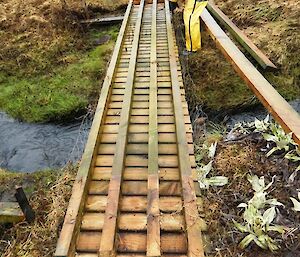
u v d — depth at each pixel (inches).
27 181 192.4
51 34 340.2
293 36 284.0
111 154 143.9
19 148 240.5
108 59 306.3
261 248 116.6
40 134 251.0
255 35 299.1
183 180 124.1
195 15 289.6
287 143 152.9
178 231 109.5
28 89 286.0
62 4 366.6
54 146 239.5
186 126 159.9
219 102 260.2
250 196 138.1
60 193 165.0
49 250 140.2
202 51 290.8
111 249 100.7
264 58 264.5
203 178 142.9
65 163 221.8
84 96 272.5
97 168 136.3
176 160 139.6
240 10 336.8
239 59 214.4
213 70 277.4
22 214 153.3
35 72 304.7
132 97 184.9
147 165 136.6
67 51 327.6
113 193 119.5
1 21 354.0
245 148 165.3
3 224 156.6
